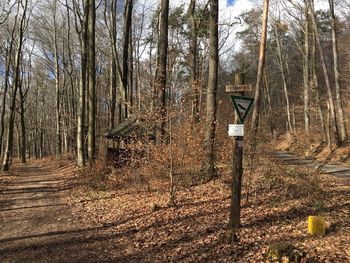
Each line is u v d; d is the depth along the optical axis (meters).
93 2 19.80
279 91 52.25
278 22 30.30
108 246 7.35
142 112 11.82
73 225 9.10
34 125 55.38
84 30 22.64
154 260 6.41
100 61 40.25
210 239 7.11
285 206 9.08
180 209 9.52
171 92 11.15
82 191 14.08
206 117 12.30
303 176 11.06
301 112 38.81
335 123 24.11
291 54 47.88
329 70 39.47
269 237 6.94
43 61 40.00
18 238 8.08
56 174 21.83
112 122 24.80
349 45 31.22
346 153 21.75
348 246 6.09
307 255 5.73
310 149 26.70
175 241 7.25
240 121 6.88
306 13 25.94
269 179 11.20
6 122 58.25
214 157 13.21
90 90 19.72
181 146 10.57
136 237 7.76
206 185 11.75
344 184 12.14
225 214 8.73
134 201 11.16
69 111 40.44
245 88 6.79
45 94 54.19
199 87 12.09
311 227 6.93
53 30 35.75
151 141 11.63
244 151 11.02
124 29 21.81
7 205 11.96
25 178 20.19
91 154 19.44
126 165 14.85
